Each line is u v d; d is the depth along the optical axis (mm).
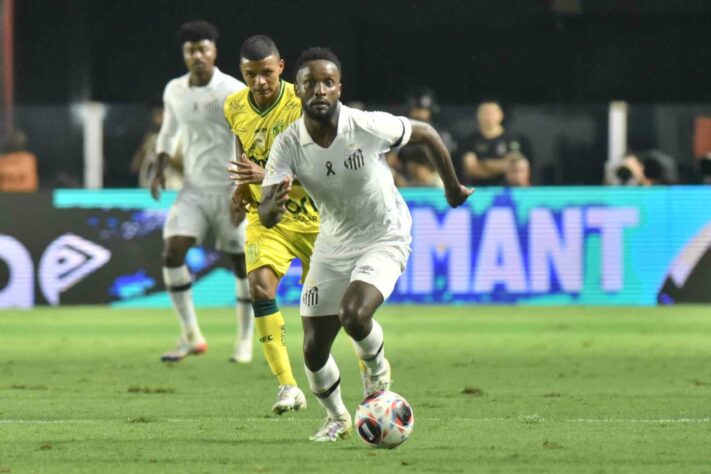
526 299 58625
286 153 23344
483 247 58625
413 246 58625
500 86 82000
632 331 49750
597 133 60094
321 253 24000
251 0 80625
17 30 78562
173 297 40188
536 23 81562
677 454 22938
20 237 57938
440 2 81438
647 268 58750
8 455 23078
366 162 23234
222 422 27250
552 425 26641
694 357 41375
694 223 58688
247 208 29719
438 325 51781
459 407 29594
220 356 42031
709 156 60094
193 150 39250
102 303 58375
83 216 58031
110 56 79812
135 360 40781
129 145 59719
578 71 81750
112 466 21922
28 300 57969
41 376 36500
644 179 60156
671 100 81500
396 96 81875
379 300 23078
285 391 27484
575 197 58531
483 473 21125
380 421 22875
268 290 28344
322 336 23984
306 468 21578
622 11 81250
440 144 24234
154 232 58312
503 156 59781
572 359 40781
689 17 81062
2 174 59281
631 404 30078
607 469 21500
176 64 80188
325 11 81250
